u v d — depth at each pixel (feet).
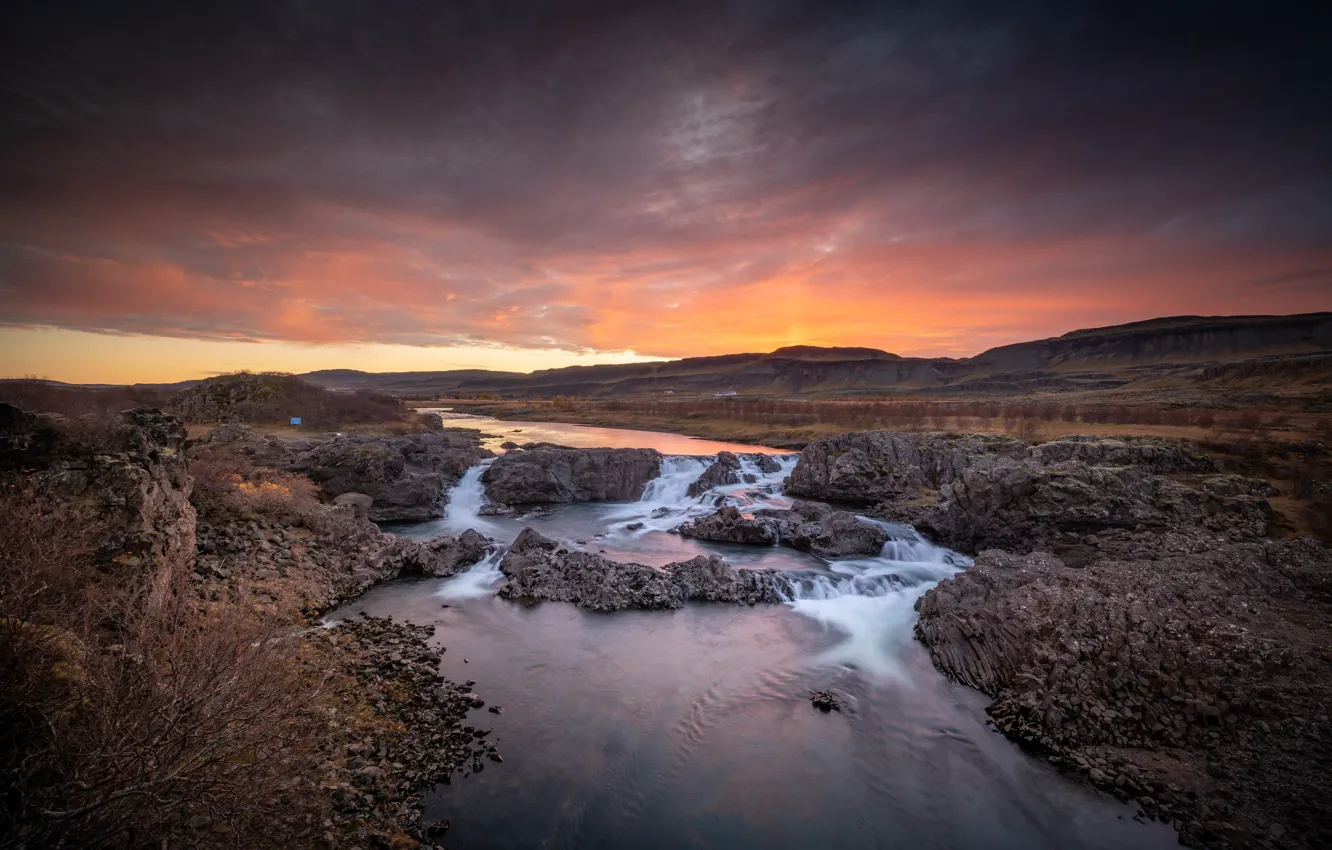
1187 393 482.69
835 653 78.28
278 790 39.06
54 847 26.61
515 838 44.93
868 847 47.16
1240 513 121.39
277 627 53.62
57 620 37.17
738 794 52.11
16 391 123.44
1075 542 117.91
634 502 175.22
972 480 134.41
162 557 55.52
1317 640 71.92
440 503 158.61
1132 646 67.10
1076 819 49.88
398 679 64.69
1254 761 54.39
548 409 643.04
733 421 449.89
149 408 81.00
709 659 75.51
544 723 60.03
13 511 41.27
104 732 28.55
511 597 91.56
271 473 119.34
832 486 175.11
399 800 46.75
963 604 83.15
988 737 60.54
